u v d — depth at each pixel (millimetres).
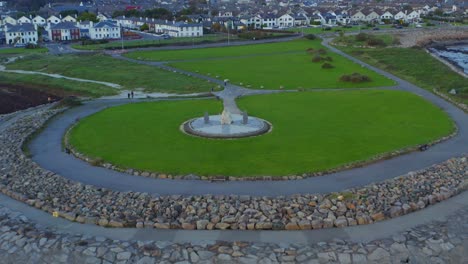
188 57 143625
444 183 44344
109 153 53188
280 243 35344
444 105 77250
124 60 139875
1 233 37312
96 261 33875
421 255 34375
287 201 39812
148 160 50625
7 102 92062
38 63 137375
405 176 44969
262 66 124500
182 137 58719
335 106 75125
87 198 41656
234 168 47906
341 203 39688
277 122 65312
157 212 39281
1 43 194250
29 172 48094
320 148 53812
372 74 110062
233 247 34750
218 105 77562
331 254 34062
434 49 169375
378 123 64562
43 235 36562
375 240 35719
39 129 64812
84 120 68375
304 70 116938
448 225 37781
